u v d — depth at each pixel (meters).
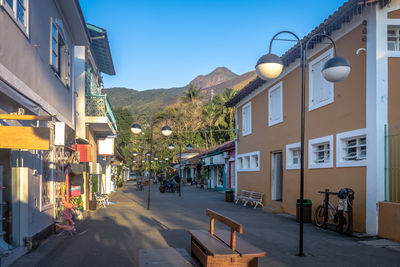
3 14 6.06
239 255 5.18
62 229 9.05
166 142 52.56
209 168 38.00
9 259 6.14
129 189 37.88
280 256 6.99
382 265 6.33
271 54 6.99
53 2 9.49
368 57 9.23
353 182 9.73
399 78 8.98
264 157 16.95
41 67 8.34
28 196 7.14
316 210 10.91
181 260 6.52
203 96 64.62
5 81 5.81
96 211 15.13
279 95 15.34
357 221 9.50
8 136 5.52
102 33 16.75
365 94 9.34
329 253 7.23
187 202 20.42
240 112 21.19
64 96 10.83
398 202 8.45
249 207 17.31
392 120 8.88
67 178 10.36
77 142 14.09
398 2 8.99
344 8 9.34
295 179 13.58
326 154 11.62
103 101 15.67
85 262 6.42
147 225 10.98
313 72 12.33
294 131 13.70
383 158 8.80
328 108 11.16
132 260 6.58
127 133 53.56
